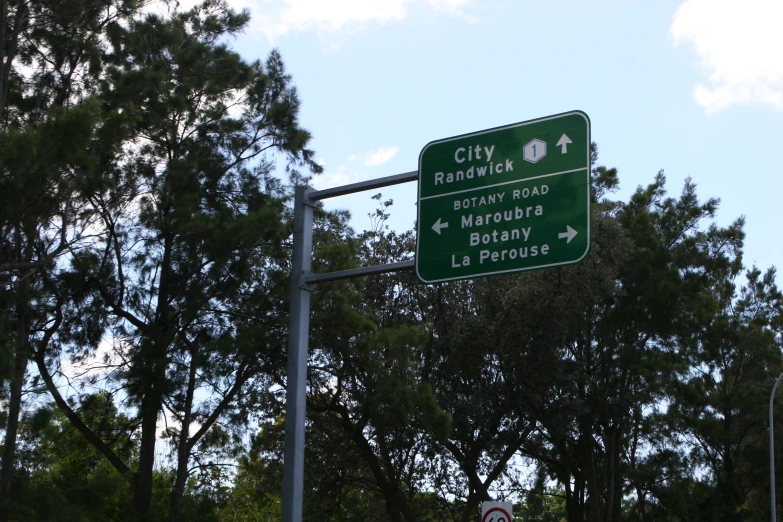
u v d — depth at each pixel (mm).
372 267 10422
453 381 24906
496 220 9812
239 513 34344
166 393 16719
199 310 17391
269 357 18797
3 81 14820
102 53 17375
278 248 17562
